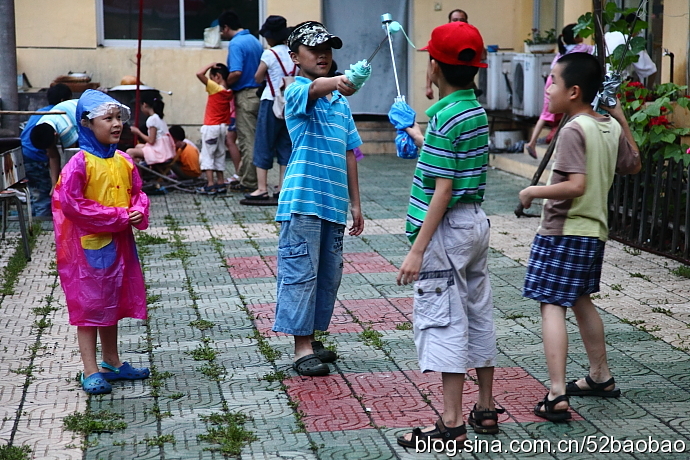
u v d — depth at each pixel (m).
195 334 5.41
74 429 3.96
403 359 4.94
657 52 9.35
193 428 3.99
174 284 6.61
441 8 14.03
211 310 5.92
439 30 3.57
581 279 4.04
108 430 3.95
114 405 4.27
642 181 7.66
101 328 4.55
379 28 14.16
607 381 4.31
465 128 3.54
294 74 9.46
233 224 8.88
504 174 11.84
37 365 4.85
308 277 4.67
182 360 4.94
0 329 5.48
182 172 11.19
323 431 3.95
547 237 4.07
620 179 7.88
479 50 3.56
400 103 4.70
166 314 5.83
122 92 11.02
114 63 13.41
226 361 4.92
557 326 4.03
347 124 4.91
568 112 4.11
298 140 4.74
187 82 13.60
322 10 13.99
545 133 12.50
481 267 3.81
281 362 4.91
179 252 7.59
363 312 5.86
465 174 3.60
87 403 4.30
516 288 6.42
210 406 4.26
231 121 11.13
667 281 6.52
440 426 3.75
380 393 4.43
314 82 4.52
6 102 9.06
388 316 5.76
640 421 4.04
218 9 13.70
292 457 3.68
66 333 5.43
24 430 3.97
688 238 7.01
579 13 10.77
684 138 8.02
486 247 3.79
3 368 4.79
